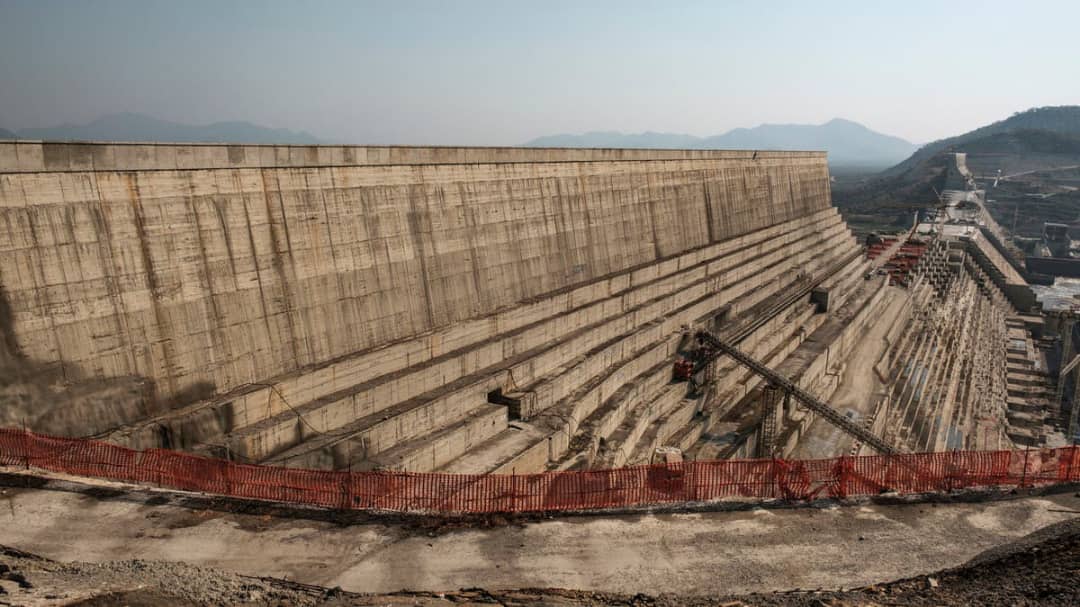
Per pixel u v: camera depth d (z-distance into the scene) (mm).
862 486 27422
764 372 57625
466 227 49312
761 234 105938
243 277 34406
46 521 22312
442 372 42344
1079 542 19562
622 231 70312
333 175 39312
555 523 24156
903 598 19156
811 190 142375
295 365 36750
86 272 28594
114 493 24234
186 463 26406
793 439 63125
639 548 22766
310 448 32406
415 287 44750
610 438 48812
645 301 66438
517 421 44281
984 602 18016
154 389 30641
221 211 33625
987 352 121688
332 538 22500
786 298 87000
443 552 22062
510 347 48344
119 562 19562
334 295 39156
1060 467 27828
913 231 162750
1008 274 180000
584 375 51500
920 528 24266
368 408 37344
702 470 27891
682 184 84625
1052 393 109938
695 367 62219
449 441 38094
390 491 26203
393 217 43281
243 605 17906
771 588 20734
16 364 26469
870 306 102812
